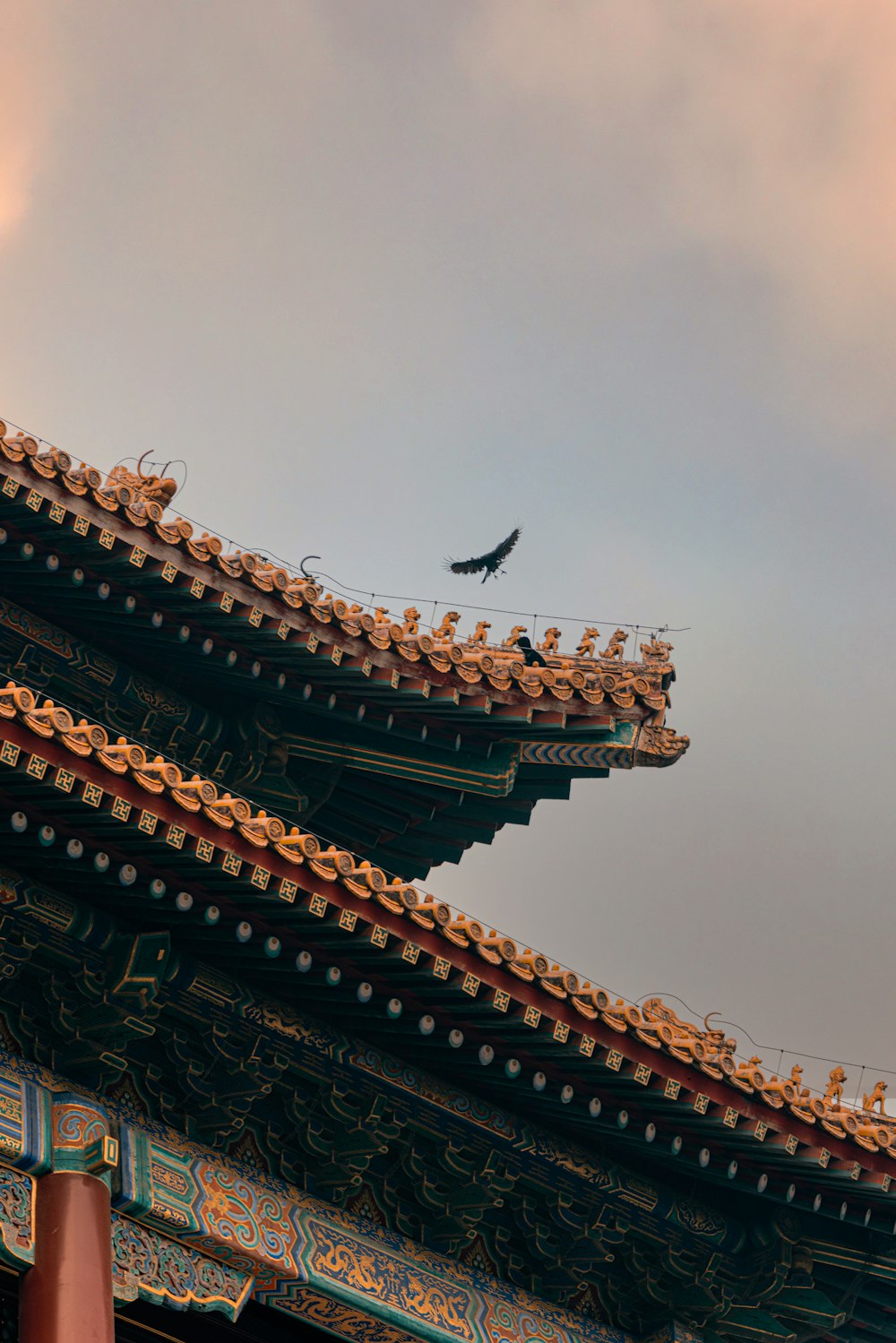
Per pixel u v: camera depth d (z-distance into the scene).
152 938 23.34
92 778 20.41
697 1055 24.75
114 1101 23.61
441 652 31.95
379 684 31.67
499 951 23.16
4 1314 23.31
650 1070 24.42
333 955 23.00
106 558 29.89
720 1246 28.47
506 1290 26.81
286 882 21.72
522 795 34.19
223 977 24.25
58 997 23.34
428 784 33.78
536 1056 24.47
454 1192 26.41
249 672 32.16
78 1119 22.52
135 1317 25.34
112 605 30.91
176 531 30.25
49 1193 21.78
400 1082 25.62
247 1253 23.50
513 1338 26.22
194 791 21.20
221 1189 23.88
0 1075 22.39
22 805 20.83
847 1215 26.86
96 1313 21.02
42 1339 20.62
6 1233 21.20
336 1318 24.69
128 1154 22.92
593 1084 24.97
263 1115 25.08
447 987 23.03
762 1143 25.42
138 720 33.03
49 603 31.55
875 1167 25.80
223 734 33.66
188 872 21.70
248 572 30.72
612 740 32.16
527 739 32.59
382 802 34.62
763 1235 28.45
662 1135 26.11
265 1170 24.94
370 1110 25.42
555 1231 27.55
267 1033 24.64
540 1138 26.98
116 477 31.86
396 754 33.41
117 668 32.66
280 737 33.66
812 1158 25.53
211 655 31.88
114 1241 22.48
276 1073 24.64
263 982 24.47
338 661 31.39
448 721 32.53
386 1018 24.33
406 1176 26.22
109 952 23.38
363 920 22.17
